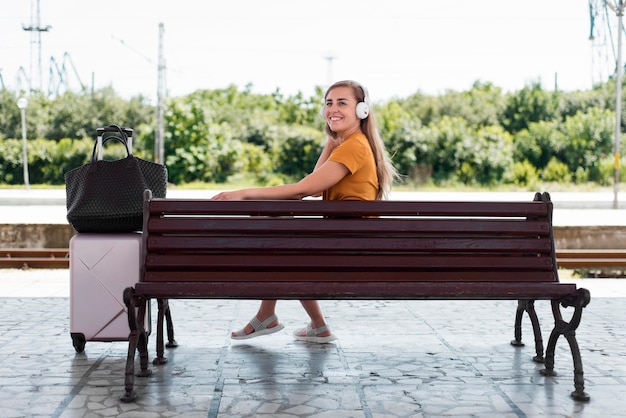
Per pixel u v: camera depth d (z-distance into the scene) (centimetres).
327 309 648
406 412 354
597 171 4406
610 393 388
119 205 463
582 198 2744
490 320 596
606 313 630
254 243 397
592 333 545
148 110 4859
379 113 4497
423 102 4897
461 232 406
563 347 498
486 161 4394
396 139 4412
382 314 623
